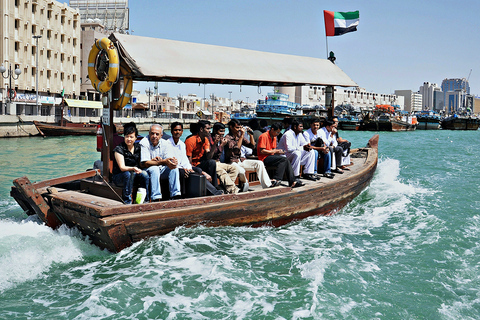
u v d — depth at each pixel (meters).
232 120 6.89
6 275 4.50
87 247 5.36
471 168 15.70
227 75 6.77
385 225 7.42
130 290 4.23
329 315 3.87
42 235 5.37
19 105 41.56
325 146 8.53
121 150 5.41
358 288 4.54
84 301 3.98
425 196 9.98
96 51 5.92
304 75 8.33
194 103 113.19
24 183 5.58
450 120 79.81
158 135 5.67
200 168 6.23
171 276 4.57
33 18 46.69
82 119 48.75
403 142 34.84
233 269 4.82
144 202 5.61
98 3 84.62
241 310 3.90
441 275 5.02
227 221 5.95
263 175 6.88
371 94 159.88
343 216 8.17
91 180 6.12
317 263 5.14
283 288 4.41
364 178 9.62
